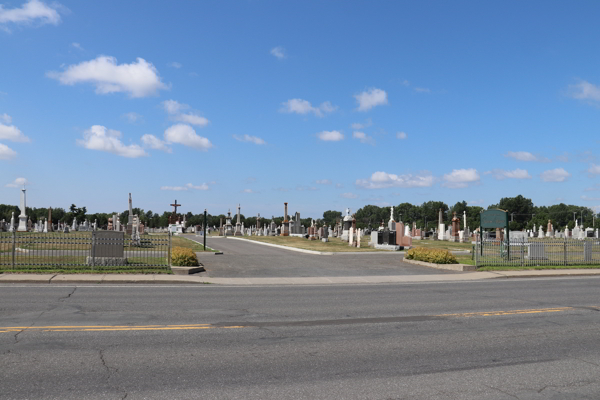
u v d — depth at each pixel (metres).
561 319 11.69
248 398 6.07
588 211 160.12
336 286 17.92
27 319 10.52
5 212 114.62
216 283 18.02
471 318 11.71
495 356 8.27
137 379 6.72
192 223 134.75
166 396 6.09
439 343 9.14
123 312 11.61
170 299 13.83
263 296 14.86
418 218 175.50
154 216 129.00
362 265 25.02
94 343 8.61
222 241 48.75
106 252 20.67
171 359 7.74
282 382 6.73
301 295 15.26
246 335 9.53
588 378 7.12
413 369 7.45
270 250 34.69
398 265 25.33
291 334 9.70
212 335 9.46
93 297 13.84
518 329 10.48
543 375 7.24
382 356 8.16
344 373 7.19
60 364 7.32
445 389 6.55
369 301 14.20
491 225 28.48
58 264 19.88
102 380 6.64
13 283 16.61
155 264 20.94
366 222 174.12
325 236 48.41
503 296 15.61
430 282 19.58
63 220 101.69
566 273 23.12
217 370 7.22
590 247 27.11
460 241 54.12
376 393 6.34
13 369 7.03
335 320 11.22
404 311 12.59
